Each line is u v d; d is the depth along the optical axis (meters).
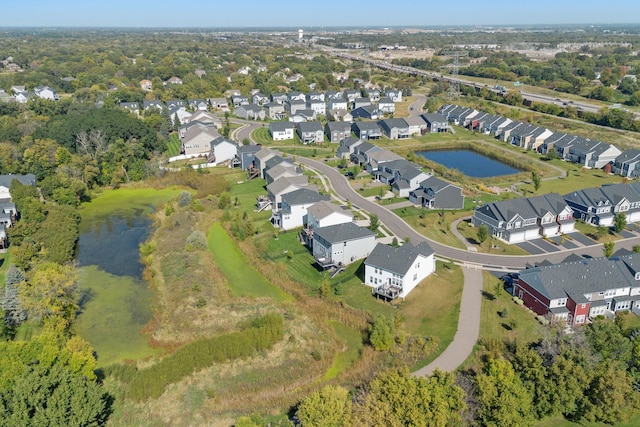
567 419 44.09
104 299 63.88
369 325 56.19
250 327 56.06
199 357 50.34
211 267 70.81
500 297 62.22
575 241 78.06
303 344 53.88
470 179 108.50
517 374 44.44
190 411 45.31
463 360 50.53
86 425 40.00
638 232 81.44
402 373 43.03
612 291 58.56
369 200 95.62
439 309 59.84
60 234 77.12
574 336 48.38
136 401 46.31
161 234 82.31
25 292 56.38
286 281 66.75
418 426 38.28
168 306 61.53
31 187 91.81
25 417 38.19
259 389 47.78
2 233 77.50
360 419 38.94
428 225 83.94
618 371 43.47
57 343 48.75
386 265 62.97
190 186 106.94
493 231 80.12
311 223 79.06
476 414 41.22
